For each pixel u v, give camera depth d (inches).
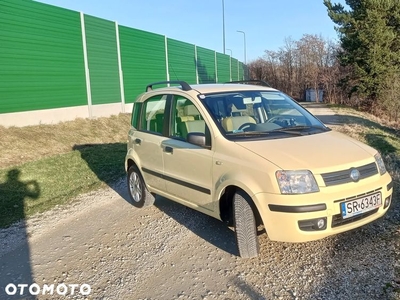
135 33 720.3
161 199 234.1
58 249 167.2
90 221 202.5
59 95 513.0
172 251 156.8
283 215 121.4
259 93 185.2
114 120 616.1
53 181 289.0
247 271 134.3
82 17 555.5
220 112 161.6
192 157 159.3
